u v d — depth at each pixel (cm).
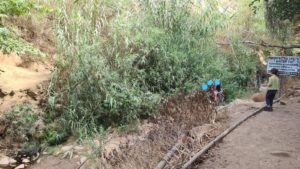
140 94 841
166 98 875
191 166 494
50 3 1057
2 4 686
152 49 929
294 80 1416
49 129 731
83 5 942
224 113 774
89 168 562
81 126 733
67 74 816
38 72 1018
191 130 620
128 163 498
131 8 1032
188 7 1088
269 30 1711
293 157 511
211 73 1082
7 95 810
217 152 545
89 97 775
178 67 959
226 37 1505
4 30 629
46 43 1130
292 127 683
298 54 1709
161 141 556
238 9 1731
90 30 870
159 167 471
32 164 622
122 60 842
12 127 702
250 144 577
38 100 822
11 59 998
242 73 1381
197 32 1057
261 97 1066
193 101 764
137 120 768
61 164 602
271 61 1120
